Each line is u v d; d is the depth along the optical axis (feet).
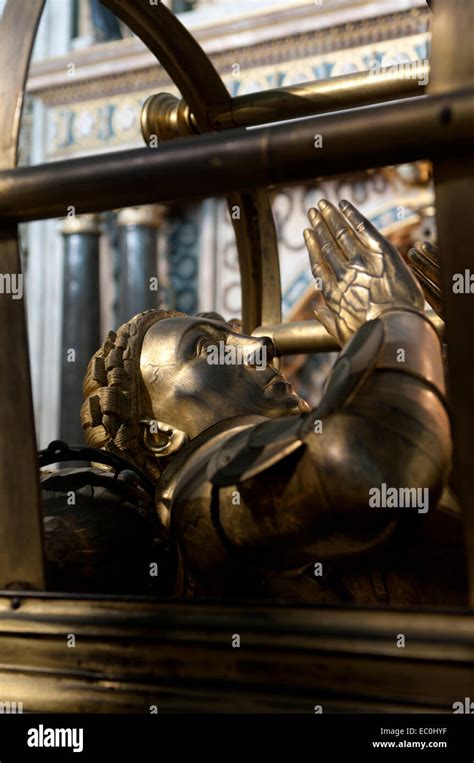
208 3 17.58
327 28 15.79
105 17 18.75
